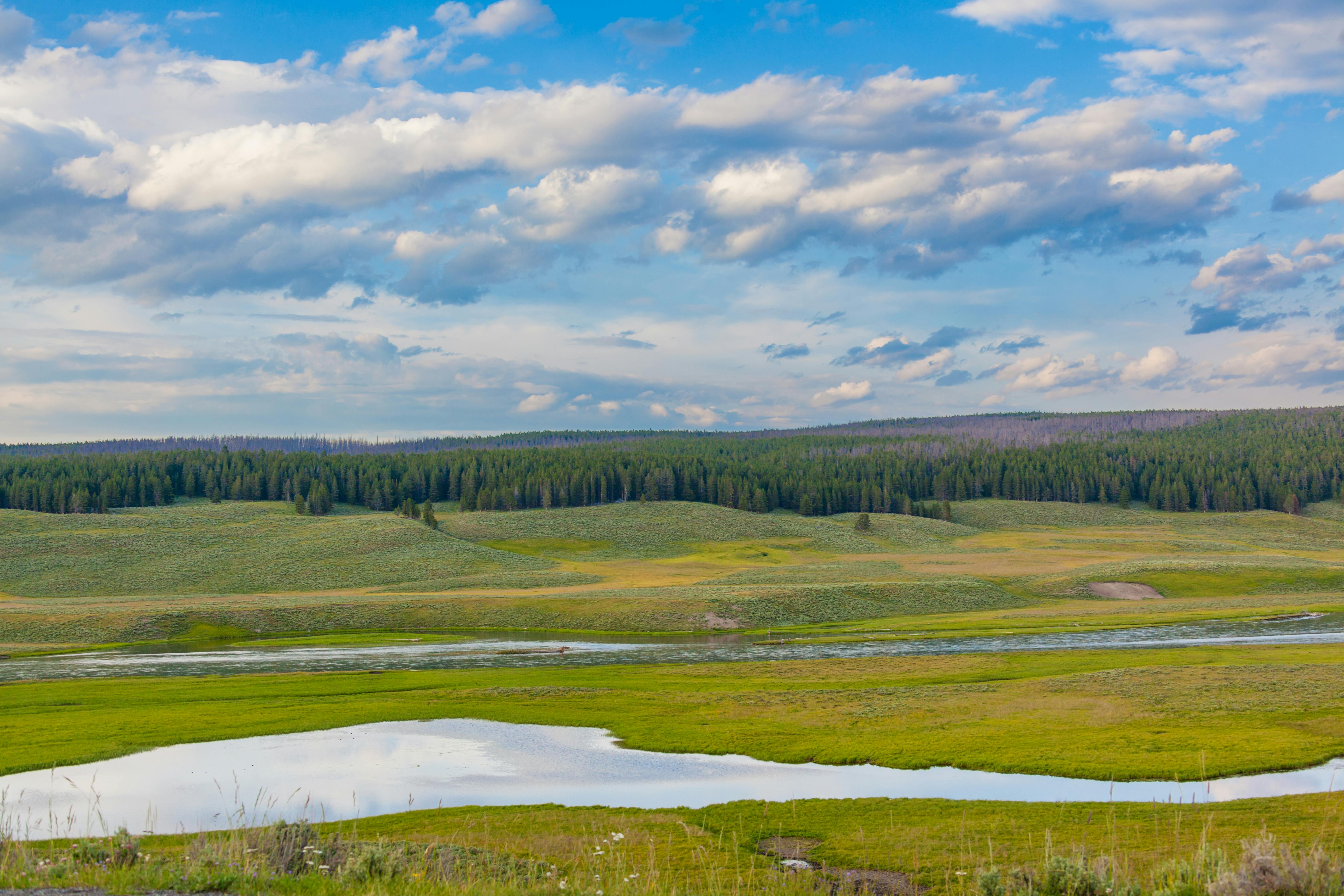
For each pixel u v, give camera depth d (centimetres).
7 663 6556
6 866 1361
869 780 2831
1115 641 6525
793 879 1848
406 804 2644
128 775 3019
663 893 1593
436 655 6612
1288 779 2645
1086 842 2033
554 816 2420
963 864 1927
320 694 4694
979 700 4059
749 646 6981
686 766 3089
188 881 1315
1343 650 5444
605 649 6900
